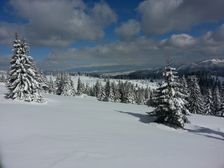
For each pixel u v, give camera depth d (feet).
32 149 35.99
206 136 73.20
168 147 45.85
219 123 107.96
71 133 50.52
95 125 65.67
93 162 31.99
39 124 58.34
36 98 126.31
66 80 308.60
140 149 41.32
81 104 149.79
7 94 131.23
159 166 32.68
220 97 242.17
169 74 86.89
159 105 85.97
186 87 202.18
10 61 125.18
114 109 131.34
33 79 126.93
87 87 427.33
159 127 80.59
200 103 212.02
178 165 33.99
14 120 61.11
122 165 31.76
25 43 126.41
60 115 81.15
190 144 52.70
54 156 33.30
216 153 44.88
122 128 65.82
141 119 95.66
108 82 311.27
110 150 38.63
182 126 84.02
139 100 327.06
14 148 35.94
